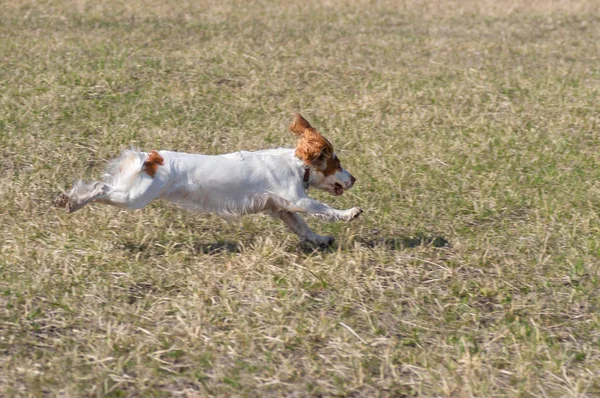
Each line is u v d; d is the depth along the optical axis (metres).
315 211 7.67
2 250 7.54
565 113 12.65
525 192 9.57
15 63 14.40
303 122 7.69
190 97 12.84
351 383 5.74
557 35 19.02
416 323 6.62
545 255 7.97
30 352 5.97
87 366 5.80
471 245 8.09
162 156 7.36
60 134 10.98
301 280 7.19
